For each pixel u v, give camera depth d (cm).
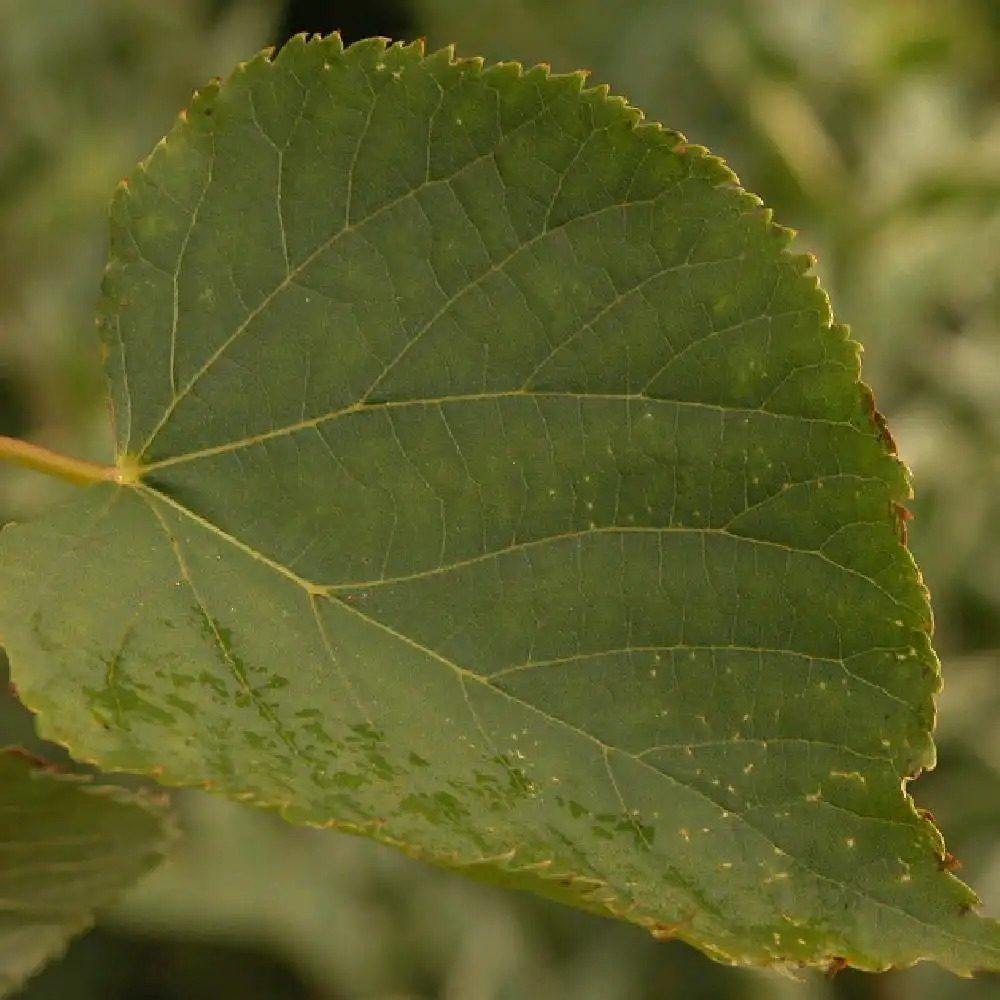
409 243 48
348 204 48
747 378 47
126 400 48
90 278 87
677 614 47
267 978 87
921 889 47
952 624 82
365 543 48
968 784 80
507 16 97
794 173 83
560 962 84
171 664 47
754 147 86
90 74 91
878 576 47
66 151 88
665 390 48
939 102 87
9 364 84
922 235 82
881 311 81
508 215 48
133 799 50
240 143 48
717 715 47
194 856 79
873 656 47
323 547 48
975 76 91
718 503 48
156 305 48
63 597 47
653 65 90
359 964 81
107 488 48
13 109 88
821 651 47
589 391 48
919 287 81
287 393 48
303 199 48
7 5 88
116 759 46
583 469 48
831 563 47
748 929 47
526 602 48
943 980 79
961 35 88
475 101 48
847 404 47
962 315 85
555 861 47
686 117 88
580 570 48
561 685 47
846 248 83
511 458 48
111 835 50
